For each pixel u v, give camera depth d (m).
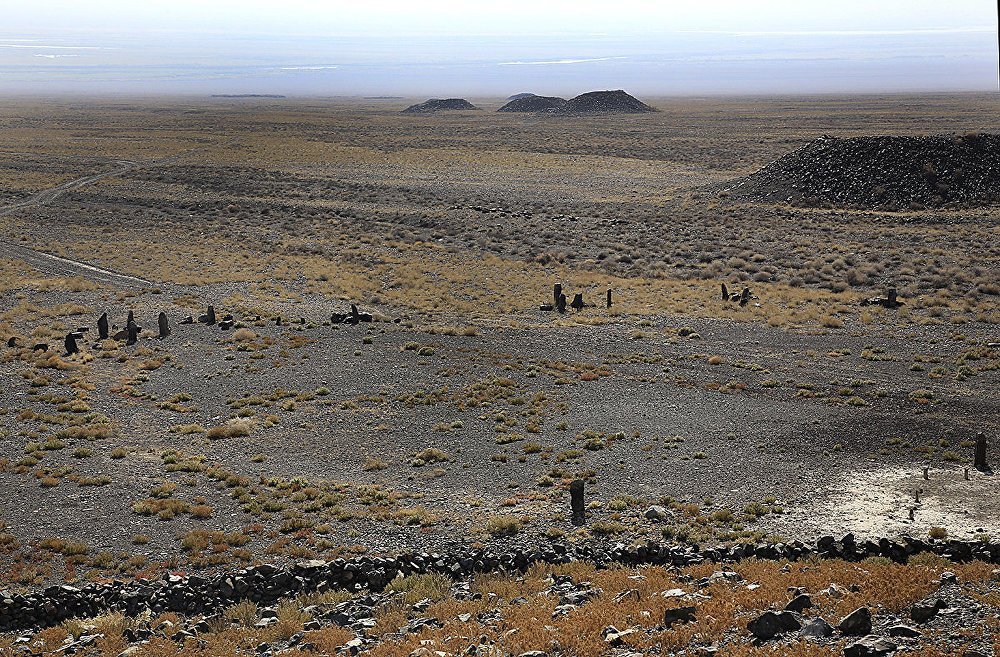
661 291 70.12
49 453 36.69
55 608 22.73
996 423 38.62
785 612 17.27
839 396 43.50
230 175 138.25
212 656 18.52
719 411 41.38
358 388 46.41
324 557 26.00
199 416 42.28
